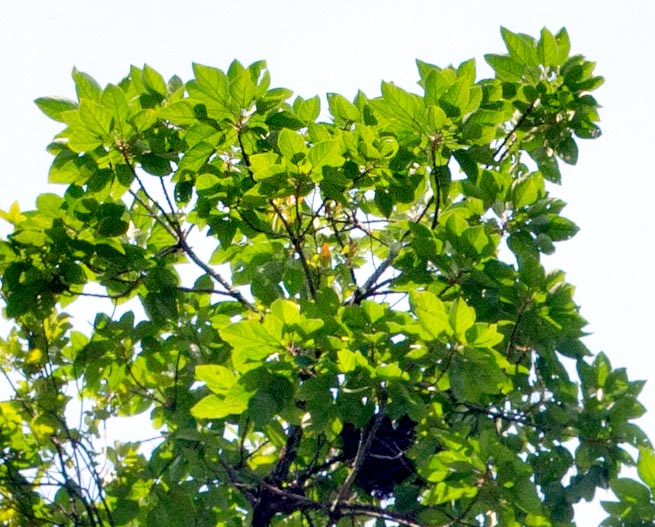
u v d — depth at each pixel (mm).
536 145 8836
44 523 7875
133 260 7766
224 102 7582
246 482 7754
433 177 7941
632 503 6391
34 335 7922
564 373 7812
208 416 6629
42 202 7789
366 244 9336
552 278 7703
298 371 6625
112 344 7898
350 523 8133
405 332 6668
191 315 8156
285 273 8273
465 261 7453
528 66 8758
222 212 8047
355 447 7832
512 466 6574
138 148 7664
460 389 6383
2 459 7879
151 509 7641
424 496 6801
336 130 8008
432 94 7555
